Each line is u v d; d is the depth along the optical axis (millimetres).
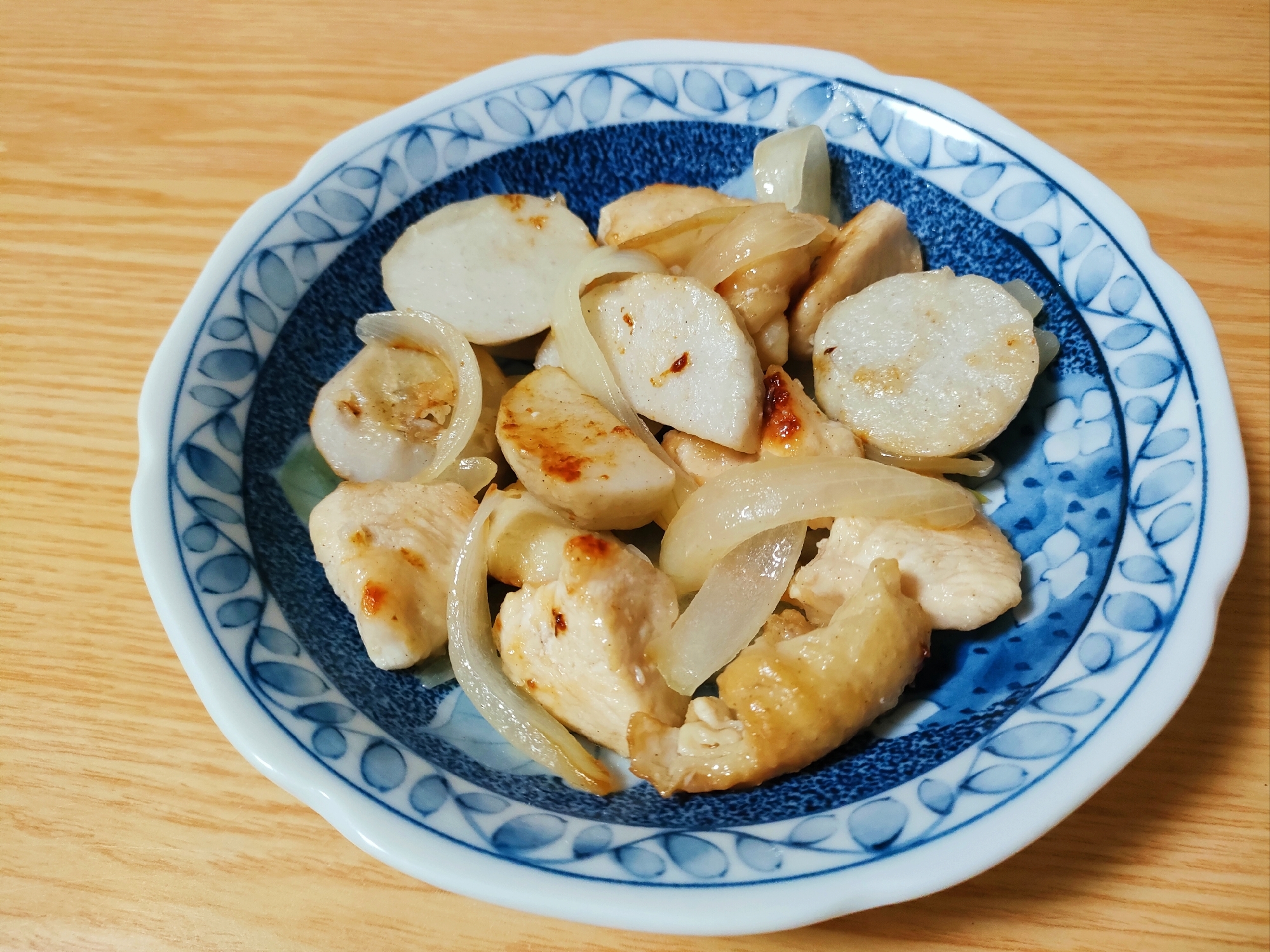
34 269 250
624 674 162
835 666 152
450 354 202
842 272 203
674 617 172
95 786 170
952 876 126
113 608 193
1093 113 257
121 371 230
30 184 268
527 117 233
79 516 207
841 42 281
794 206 219
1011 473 193
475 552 178
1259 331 215
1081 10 284
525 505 180
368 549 177
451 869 132
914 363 193
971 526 178
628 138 235
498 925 155
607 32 292
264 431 194
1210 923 149
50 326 239
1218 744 166
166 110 284
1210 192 239
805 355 214
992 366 188
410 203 225
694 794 155
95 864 161
